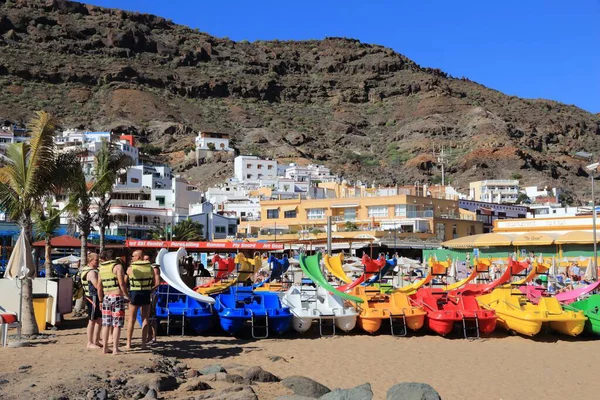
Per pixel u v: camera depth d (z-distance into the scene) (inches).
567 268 1863.9
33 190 797.9
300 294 986.1
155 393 481.7
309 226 3240.7
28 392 457.4
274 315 905.5
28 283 770.2
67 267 1705.2
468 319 956.0
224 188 4741.6
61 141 5625.0
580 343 922.7
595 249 1734.7
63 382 484.7
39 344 676.1
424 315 970.7
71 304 919.0
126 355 595.8
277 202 3405.5
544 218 2556.6
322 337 925.2
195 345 775.7
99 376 509.7
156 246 1166.3
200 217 3275.1
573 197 6658.5
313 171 5989.2
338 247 2588.6
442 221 3132.4
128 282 661.3
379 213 3117.6
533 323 928.9
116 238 2287.2
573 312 962.7
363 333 970.7
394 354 815.7
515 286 1154.7
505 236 2167.8
